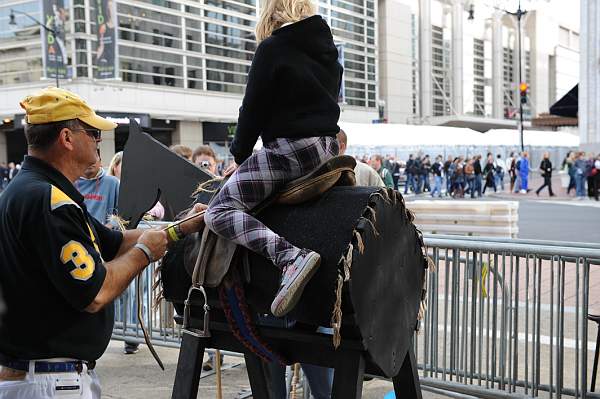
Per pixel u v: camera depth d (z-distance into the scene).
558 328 3.91
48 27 37.22
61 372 2.27
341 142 4.52
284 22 2.36
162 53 44.69
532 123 59.25
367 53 61.44
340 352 2.37
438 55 75.75
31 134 2.35
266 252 2.22
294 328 2.42
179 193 3.38
